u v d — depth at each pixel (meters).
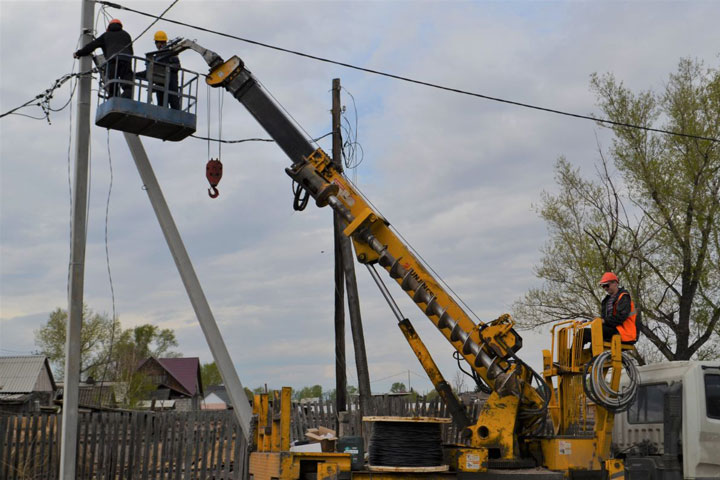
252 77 11.72
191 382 76.62
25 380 52.69
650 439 10.52
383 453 9.32
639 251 21.20
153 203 13.79
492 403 9.91
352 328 16.61
